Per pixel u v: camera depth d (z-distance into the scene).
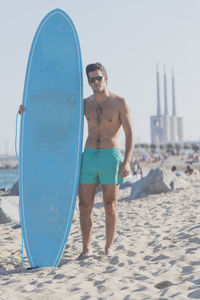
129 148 4.20
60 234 4.18
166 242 4.78
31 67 4.54
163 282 3.09
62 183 4.26
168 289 2.86
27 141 4.42
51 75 4.45
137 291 2.91
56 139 4.34
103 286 3.06
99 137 4.23
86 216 4.32
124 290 2.96
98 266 3.77
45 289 3.04
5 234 6.83
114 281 3.19
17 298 2.86
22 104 4.50
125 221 7.22
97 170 4.19
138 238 5.23
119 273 3.46
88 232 4.34
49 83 4.45
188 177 18.53
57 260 4.11
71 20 4.43
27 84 4.52
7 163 113.88
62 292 2.99
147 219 7.23
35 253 4.21
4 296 2.92
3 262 4.59
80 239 5.65
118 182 4.25
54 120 4.38
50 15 4.54
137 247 4.70
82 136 4.26
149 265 3.71
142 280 3.22
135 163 32.91
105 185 4.21
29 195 4.34
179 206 8.71
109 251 4.28
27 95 4.50
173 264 3.63
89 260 4.08
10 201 9.62
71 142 4.29
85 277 3.40
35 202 4.31
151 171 13.32
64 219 4.20
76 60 4.38
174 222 6.42
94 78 4.16
